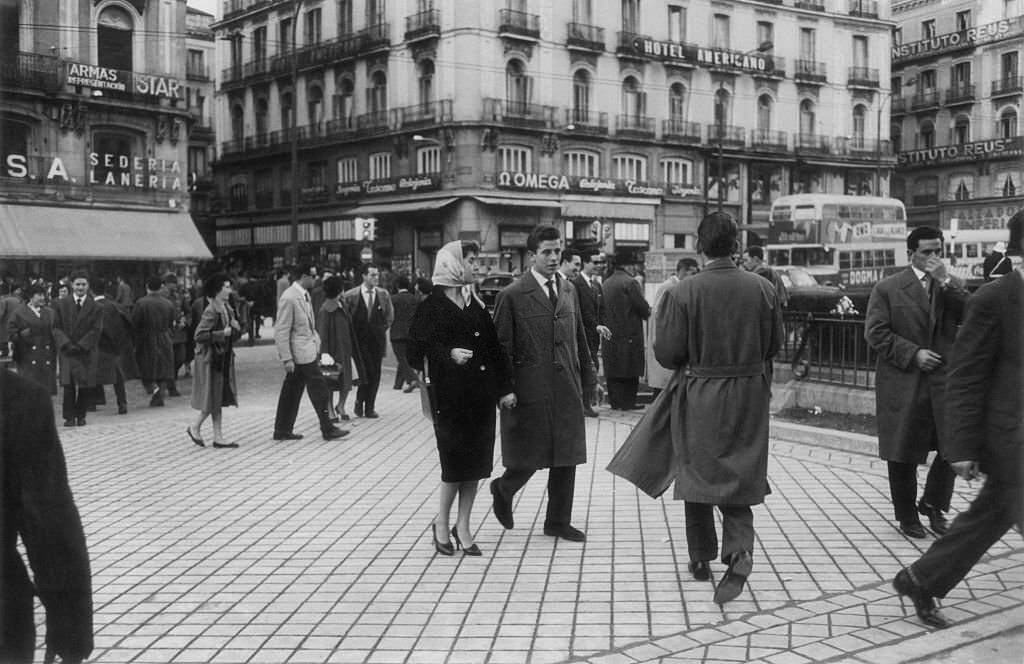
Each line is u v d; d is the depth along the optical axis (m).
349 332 13.32
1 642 2.99
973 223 55.31
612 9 48.38
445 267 6.53
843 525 7.09
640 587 5.77
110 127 35.16
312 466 9.94
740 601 5.46
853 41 57.84
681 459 5.60
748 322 5.52
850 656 4.59
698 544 5.89
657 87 50.00
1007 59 52.91
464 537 6.60
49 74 33.00
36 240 32.41
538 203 45.38
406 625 5.18
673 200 50.66
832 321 11.63
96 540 7.04
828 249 34.53
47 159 33.22
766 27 54.38
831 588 5.66
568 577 6.00
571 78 47.06
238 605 5.57
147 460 10.40
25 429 2.99
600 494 8.41
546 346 6.84
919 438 6.64
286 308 11.55
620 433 11.65
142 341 15.73
